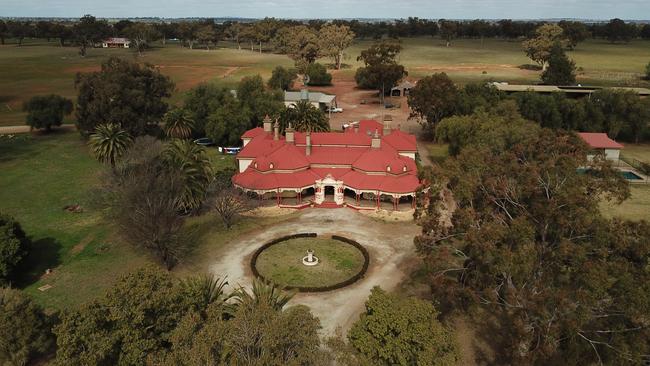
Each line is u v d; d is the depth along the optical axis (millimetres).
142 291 33062
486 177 41938
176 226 58781
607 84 174000
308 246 61844
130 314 32188
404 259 58375
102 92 100188
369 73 162125
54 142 110938
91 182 85000
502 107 96438
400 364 31031
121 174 68938
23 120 131375
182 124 101812
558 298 30594
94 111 100625
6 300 37594
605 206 73750
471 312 43969
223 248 61562
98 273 55719
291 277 54344
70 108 121562
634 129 111125
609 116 109625
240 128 104375
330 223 68375
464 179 41562
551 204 35875
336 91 190375
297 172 74000
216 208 66000
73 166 94125
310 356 27094
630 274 30766
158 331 33500
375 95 181375
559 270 34625
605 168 38281
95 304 32156
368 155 75125
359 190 71750
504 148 66188
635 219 68688
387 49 169000
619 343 29969
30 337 36969
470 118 89625
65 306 49094
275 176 73000
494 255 34281
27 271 56188
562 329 30891
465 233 38906
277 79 172875
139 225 54844
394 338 31469
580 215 34125
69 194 79750
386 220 69062
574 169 38531
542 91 141250
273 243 62219
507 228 36656
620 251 33438
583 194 35938
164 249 56250
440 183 43156
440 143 106250
